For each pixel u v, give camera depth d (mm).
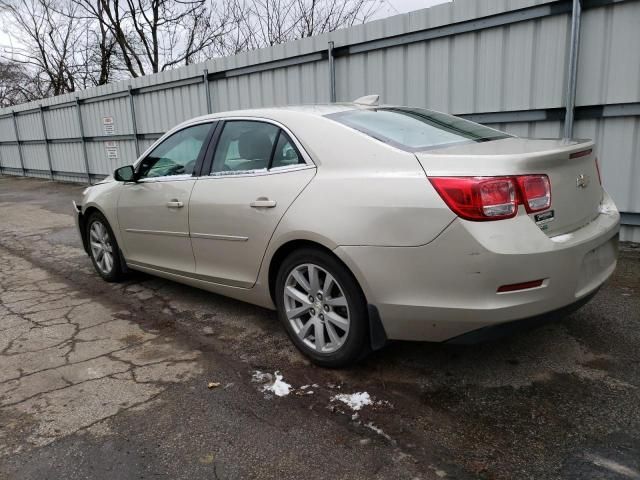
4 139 20047
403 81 6914
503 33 5879
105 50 23531
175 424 2594
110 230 4898
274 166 3289
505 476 2135
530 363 3064
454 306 2492
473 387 2830
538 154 2500
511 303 2416
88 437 2512
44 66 26125
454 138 3076
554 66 5594
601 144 5480
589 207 2877
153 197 4188
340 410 2662
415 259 2547
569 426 2451
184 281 4172
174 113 11438
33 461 2344
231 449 2381
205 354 3396
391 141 2863
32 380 3111
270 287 3375
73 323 4055
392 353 3260
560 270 2482
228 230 3510
